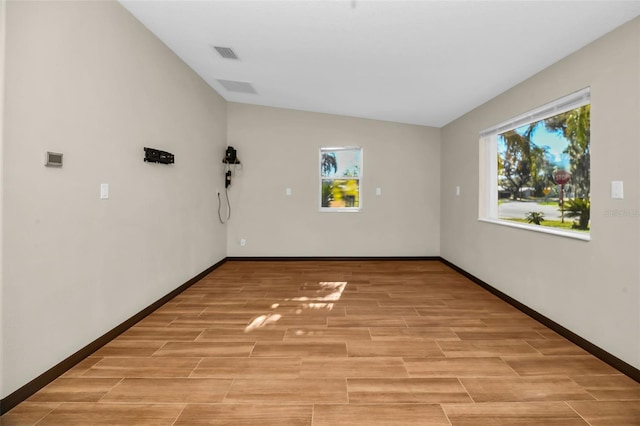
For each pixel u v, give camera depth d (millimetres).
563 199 2928
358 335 2654
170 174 3549
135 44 2885
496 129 3857
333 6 2420
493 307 3328
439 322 2932
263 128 5539
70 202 2164
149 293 3146
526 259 3172
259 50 3355
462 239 4707
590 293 2389
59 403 1766
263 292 3822
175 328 2789
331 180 5688
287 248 5605
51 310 2012
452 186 5078
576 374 2072
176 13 2785
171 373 2072
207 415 1672
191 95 4055
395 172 5613
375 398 1818
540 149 3250
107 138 2535
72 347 2182
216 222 5027
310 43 3059
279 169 5566
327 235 5621
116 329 2621
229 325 2854
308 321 2949
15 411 1695
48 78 1979
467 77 3371
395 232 5625
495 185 4113
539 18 2203
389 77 3652
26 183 1836
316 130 5574
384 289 3951
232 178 5531
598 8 1985
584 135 2684
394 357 2289
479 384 1959
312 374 2064
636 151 2041
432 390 1896
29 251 1858
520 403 1779
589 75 2416
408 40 2771
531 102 3125
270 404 1764
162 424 1604
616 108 2178
